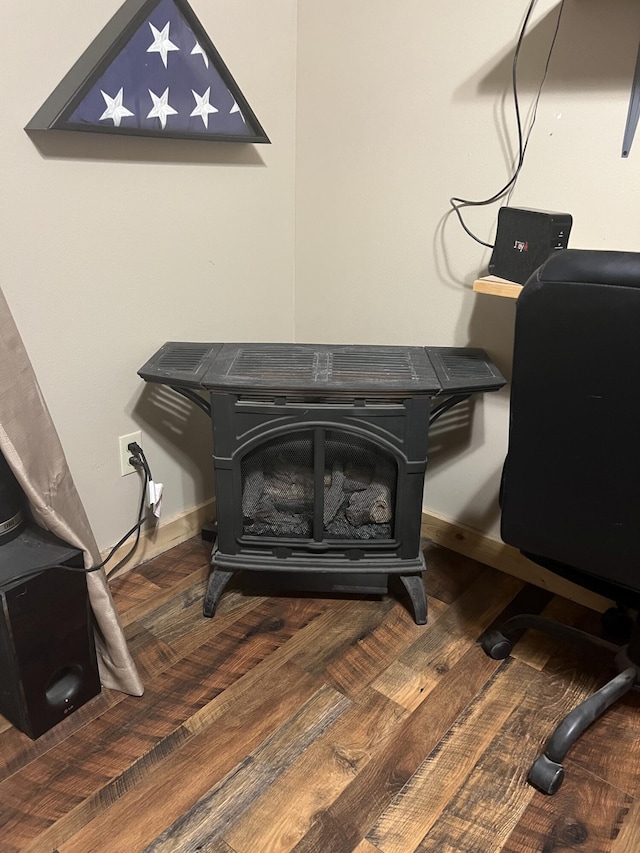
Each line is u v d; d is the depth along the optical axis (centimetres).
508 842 120
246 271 199
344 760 134
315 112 193
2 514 134
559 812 125
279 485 169
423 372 158
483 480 191
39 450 131
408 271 189
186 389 162
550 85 150
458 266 178
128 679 147
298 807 125
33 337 152
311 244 208
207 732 140
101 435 173
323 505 163
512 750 138
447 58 164
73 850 116
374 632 169
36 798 125
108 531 183
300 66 192
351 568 167
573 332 108
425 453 156
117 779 129
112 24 145
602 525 121
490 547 195
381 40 174
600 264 102
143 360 177
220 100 169
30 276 147
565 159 153
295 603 179
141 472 186
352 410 151
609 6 138
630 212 147
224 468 159
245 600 180
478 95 162
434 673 157
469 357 171
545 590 187
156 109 154
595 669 159
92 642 145
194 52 158
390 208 186
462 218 173
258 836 119
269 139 190
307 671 156
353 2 175
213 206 183
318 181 200
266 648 163
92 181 153
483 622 174
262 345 179
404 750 137
